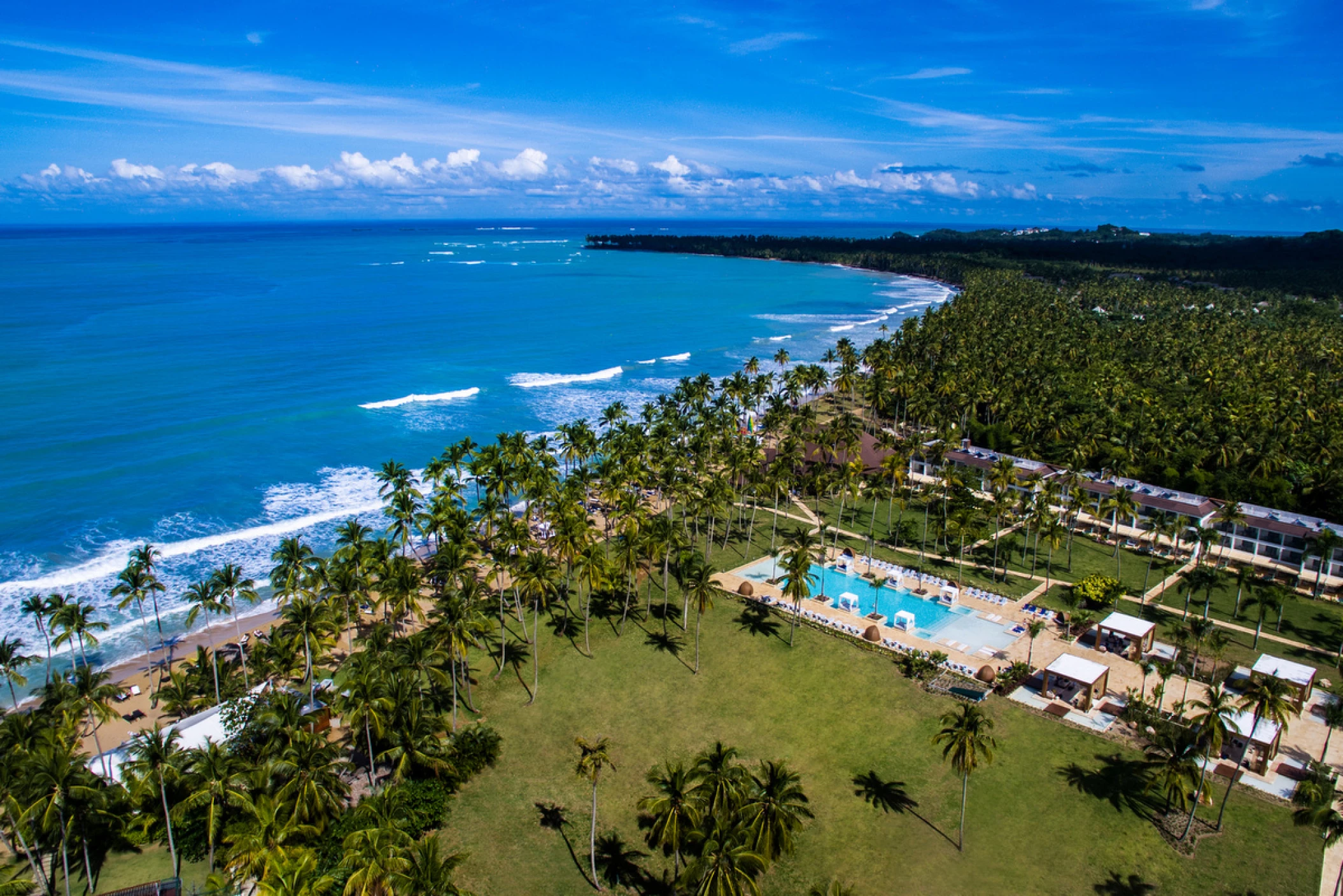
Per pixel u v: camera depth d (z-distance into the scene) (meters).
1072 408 161.62
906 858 58.16
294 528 116.75
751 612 95.38
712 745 70.75
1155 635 90.25
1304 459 137.12
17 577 99.19
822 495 137.25
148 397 178.75
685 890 54.06
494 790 65.00
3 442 145.88
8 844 57.38
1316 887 55.50
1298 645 88.25
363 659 66.50
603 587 96.62
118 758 63.78
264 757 57.47
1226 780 66.50
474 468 116.06
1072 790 65.31
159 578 100.62
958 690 79.06
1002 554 113.12
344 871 49.47
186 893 53.34
